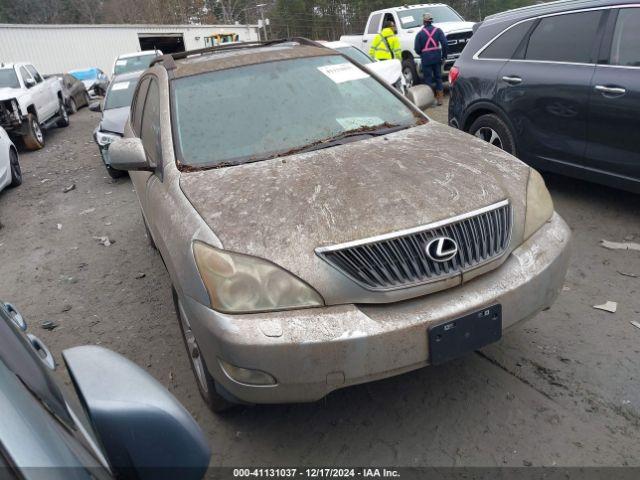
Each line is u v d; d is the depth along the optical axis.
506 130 5.56
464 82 6.01
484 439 2.60
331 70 3.89
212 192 2.79
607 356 3.08
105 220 6.88
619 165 4.50
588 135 4.70
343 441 2.69
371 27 15.02
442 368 3.12
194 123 3.43
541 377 2.96
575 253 4.30
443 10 14.20
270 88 3.66
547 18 5.20
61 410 1.26
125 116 8.85
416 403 2.88
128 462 1.27
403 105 3.85
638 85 4.25
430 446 2.60
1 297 5.04
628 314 3.46
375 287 2.34
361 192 2.62
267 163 3.06
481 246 2.52
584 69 4.70
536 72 5.13
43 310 4.62
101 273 5.25
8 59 26.27
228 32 34.66
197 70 3.82
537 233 2.73
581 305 3.60
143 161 3.34
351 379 2.31
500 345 3.27
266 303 2.31
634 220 4.74
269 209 2.56
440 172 2.81
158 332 3.98
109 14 61.94
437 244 2.41
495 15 5.93
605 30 4.62
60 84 17.23
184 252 2.53
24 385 1.16
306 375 2.28
